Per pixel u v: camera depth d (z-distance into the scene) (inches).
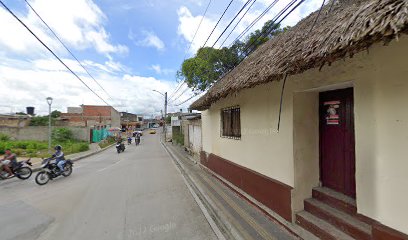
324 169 167.6
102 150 891.4
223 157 311.6
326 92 163.6
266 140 199.2
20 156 630.5
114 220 198.8
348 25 91.5
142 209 224.4
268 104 195.0
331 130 160.7
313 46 108.8
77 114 1830.7
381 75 105.6
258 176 207.8
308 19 190.7
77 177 390.9
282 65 128.0
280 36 227.5
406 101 95.9
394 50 99.8
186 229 179.3
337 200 145.8
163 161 556.7
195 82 584.7
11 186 336.5
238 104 254.5
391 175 102.3
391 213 102.7
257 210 202.5
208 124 390.0
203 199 250.5
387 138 103.7
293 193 163.6
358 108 117.1
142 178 365.1
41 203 250.8
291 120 165.8
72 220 201.3
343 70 125.3
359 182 117.6
